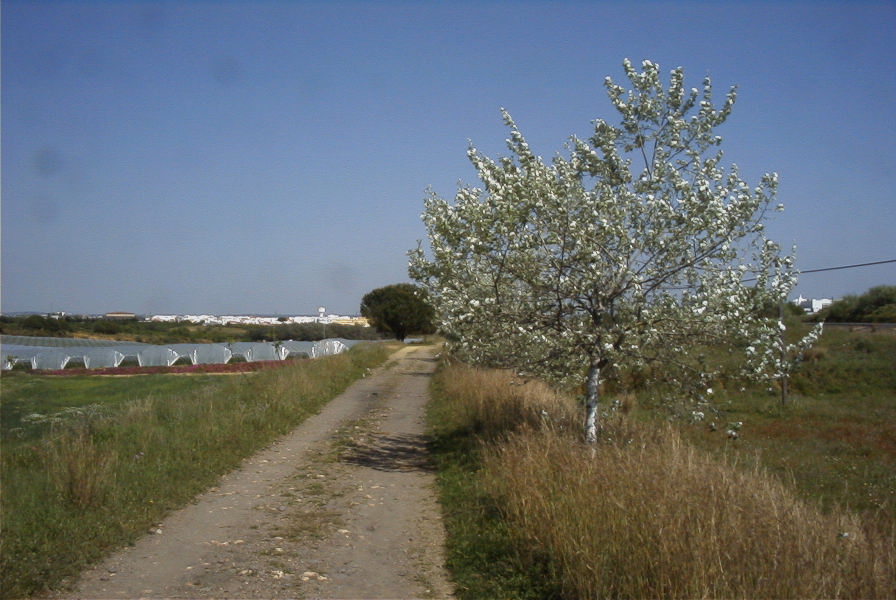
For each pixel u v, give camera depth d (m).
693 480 5.71
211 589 5.46
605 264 8.22
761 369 8.16
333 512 7.84
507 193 8.24
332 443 12.13
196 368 29.80
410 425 14.45
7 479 7.87
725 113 8.23
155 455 9.39
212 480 9.10
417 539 6.93
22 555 5.73
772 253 8.14
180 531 6.94
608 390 15.16
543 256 8.38
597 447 7.92
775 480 7.66
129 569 5.85
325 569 6.02
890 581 4.65
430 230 9.70
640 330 8.09
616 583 4.80
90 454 7.91
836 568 4.68
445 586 5.71
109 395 18.55
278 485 9.04
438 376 23.80
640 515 5.10
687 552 4.54
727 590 4.28
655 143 8.48
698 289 7.88
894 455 11.80
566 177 8.29
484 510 7.37
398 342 52.66
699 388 8.57
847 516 6.66
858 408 17.59
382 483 9.31
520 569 5.78
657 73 8.41
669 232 8.12
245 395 15.27
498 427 11.30
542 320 8.70
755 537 4.75
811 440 13.27
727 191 8.19
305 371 19.53
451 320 8.95
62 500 7.05
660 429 9.56
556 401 12.31
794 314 29.84
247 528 7.13
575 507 5.66
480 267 8.79
